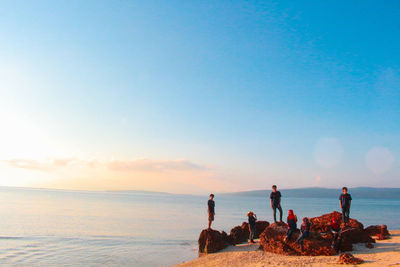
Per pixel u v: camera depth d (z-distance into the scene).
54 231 40.97
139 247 30.48
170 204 159.62
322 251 16.25
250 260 16.88
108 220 58.59
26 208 83.94
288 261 15.42
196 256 26.05
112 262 23.84
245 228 24.72
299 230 18.38
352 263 13.79
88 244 31.84
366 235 18.17
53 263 23.42
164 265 22.81
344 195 20.67
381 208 148.12
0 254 26.08
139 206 123.62
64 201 140.88
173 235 39.84
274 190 21.41
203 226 51.81
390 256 14.75
